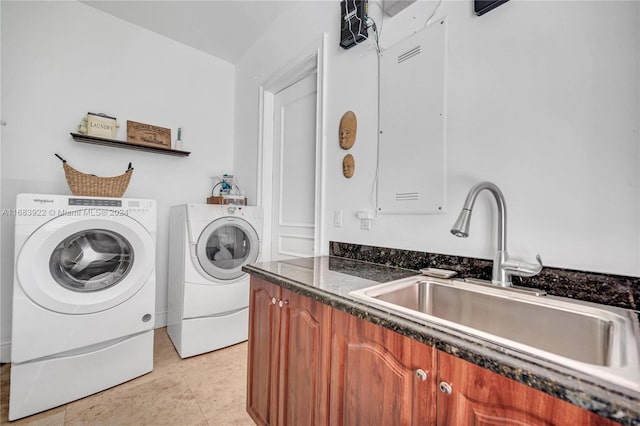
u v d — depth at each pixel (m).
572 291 0.90
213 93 2.95
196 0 2.18
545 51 0.98
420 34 1.35
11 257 1.94
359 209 1.64
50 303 1.46
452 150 1.22
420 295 1.12
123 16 2.37
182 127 2.73
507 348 0.54
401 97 1.42
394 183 1.45
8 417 1.38
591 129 0.88
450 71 1.23
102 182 1.78
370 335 0.78
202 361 1.97
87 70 2.24
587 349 0.77
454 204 1.21
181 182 2.72
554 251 0.95
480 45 1.14
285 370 1.13
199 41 2.71
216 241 2.21
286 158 2.46
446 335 0.60
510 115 1.05
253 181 2.70
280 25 2.34
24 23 2.00
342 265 1.44
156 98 2.59
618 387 0.42
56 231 1.49
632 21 0.82
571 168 0.92
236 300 2.24
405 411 0.68
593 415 0.43
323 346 0.94
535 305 0.87
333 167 1.81
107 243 1.75
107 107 2.33
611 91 0.85
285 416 1.12
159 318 2.56
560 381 0.45
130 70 2.45
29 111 2.01
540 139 0.98
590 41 0.89
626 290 0.81
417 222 1.35
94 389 1.59
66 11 2.16
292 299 1.11
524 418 0.50
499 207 0.98
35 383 1.43
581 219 0.90
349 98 1.72
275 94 2.62
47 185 2.06
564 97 0.94
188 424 1.39
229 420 1.42
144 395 1.59
